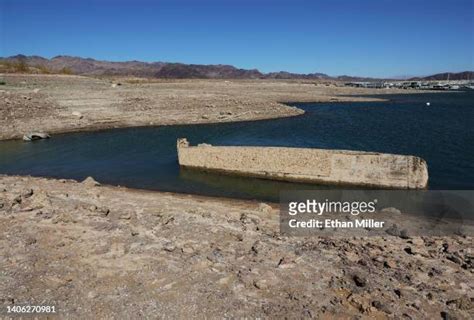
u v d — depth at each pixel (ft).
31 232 42.52
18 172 84.43
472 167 87.71
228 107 185.57
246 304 30.42
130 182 75.31
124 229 43.55
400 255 38.55
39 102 161.38
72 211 48.98
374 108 235.61
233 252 38.50
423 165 66.28
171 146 112.16
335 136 134.21
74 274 34.45
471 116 192.95
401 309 29.66
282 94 291.99
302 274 34.63
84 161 94.32
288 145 118.83
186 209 52.42
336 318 28.84
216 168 81.10
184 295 31.53
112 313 29.50
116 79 362.12
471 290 32.22
